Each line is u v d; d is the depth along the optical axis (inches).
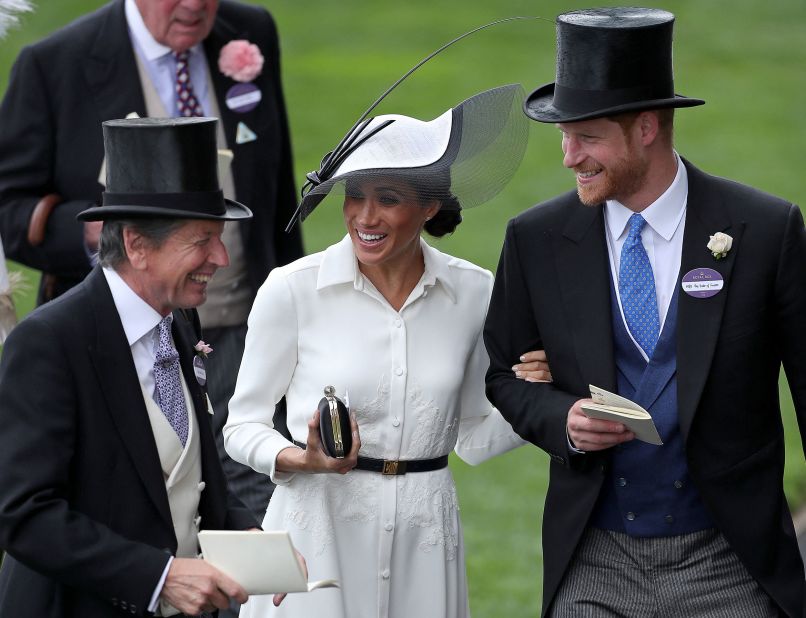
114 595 594.6
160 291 620.1
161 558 598.2
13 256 981.8
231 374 991.6
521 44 3292.3
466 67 3073.3
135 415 612.4
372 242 690.8
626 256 707.4
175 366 641.0
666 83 683.4
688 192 703.7
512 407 726.5
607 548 722.2
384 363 714.8
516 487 1328.7
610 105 672.4
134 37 997.2
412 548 719.7
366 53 3211.1
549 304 719.7
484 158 713.0
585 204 698.8
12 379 599.2
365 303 718.5
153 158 606.2
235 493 955.3
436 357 725.9
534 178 2420.0
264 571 598.2
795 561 717.3
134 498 613.3
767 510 703.1
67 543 586.2
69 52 987.9
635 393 704.4
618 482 711.7
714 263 691.4
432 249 735.7
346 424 658.2
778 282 688.4
